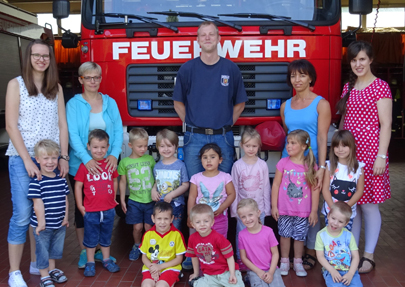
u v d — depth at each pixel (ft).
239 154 13.05
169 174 12.06
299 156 11.46
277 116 13.28
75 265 12.46
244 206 10.30
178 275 10.82
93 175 11.57
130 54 13.25
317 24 12.96
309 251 12.26
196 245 10.43
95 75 11.82
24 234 10.87
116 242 14.35
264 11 13.08
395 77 44.62
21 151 10.41
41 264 10.71
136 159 12.44
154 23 13.03
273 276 10.44
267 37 12.96
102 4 13.46
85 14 13.55
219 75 11.39
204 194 11.35
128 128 14.07
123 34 13.21
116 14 13.19
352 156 11.11
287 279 11.37
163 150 11.85
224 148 11.69
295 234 11.51
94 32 13.41
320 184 11.37
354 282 10.34
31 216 10.87
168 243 10.84
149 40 13.14
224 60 11.54
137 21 13.12
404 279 11.25
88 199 11.57
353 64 11.53
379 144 11.34
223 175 11.43
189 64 11.54
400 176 26.48
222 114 11.54
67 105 12.05
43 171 10.71
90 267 11.70
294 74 11.64
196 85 11.46
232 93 11.73
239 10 13.10
